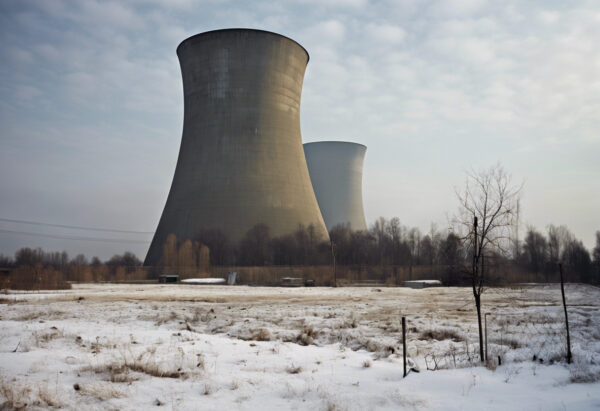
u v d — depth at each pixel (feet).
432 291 138.72
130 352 34.09
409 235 312.29
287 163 261.03
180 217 252.62
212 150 252.21
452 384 26.25
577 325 56.80
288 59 262.06
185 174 257.34
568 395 23.66
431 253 272.31
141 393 24.22
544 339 45.24
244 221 246.27
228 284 192.54
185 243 229.86
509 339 45.34
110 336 44.11
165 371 29.01
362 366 32.81
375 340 45.98
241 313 73.67
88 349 36.60
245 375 28.96
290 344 42.80
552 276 211.82
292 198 260.01
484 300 105.70
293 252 246.88
